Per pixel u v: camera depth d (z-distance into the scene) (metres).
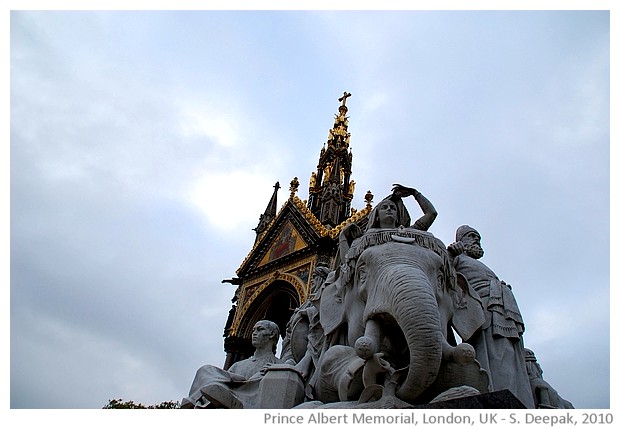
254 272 47.62
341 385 4.69
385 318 4.71
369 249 5.36
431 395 4.45
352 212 45.78
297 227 46.41
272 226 49.25
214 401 5.27
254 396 5.45
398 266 4.84
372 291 5.00
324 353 5.39
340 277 5.85
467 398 3.99
